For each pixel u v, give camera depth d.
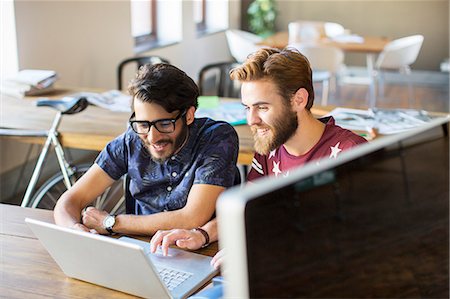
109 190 3.77
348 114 3.20
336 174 0.82
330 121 1.98
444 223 1.02
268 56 1.83
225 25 8.91
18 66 4.48
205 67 4.30
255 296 0.75
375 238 0.88
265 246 0.75
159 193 2.09
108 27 5.72
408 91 8.15
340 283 0.84
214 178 1.98
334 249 0.83
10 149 4.39
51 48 4.87
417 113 3.20
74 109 2.98
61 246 1.58
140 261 1.45
